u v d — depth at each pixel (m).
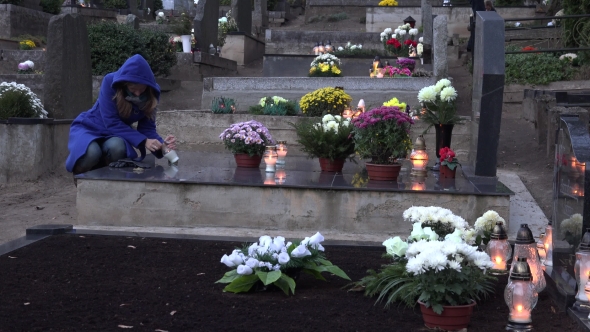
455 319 3.67
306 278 4.77
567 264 4.33
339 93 12.12
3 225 7.52
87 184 7.14
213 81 13.82
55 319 3.68
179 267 4.87
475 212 6.79
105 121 8.04
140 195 7.10
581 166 4.12
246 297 4.22
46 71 10.98
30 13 23.22
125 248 5.41
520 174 9.94
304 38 24.75
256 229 6.98
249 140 8.33
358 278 4.71
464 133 11.50
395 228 6.87
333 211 6.94
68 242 5.58
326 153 8.16
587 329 3.60
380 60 16.03
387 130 7.41
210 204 7.06
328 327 3.64
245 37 22.75
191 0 38.81
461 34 22.97
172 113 12.34
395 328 3.67
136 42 16.62
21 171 10.01
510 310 3.75
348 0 31.23
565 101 5.08
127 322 3.66
